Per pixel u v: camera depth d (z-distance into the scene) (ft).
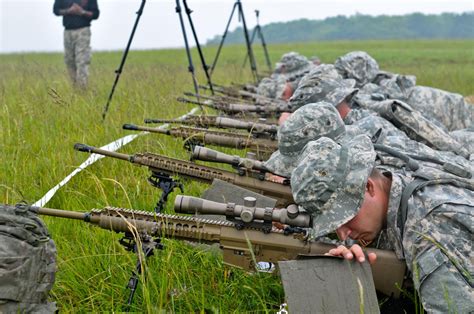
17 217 12.85
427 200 13.07
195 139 24.52
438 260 12.41
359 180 13.16
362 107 25.20
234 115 32.58
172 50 199.72
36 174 23.99
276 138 24.86
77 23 49.21
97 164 25.00
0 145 26.58
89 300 15.48
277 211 14.03
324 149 13.53
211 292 15.97
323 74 25.49
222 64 113.70
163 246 14.75
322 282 12.31
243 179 19.65
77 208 20.54
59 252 17.28
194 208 14.44
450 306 12.13
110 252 17.38
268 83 39.42
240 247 14.26
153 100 37.32
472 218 12.68
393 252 13.38
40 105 32.89
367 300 12.22
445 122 27.96
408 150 18.49
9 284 12.35
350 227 13.56
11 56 169.27
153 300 15.19
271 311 15.21
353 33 572.92
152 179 20.24
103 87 46.98
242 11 60.13
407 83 28.99
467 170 14.32
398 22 573.33
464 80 79.10
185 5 37.14
